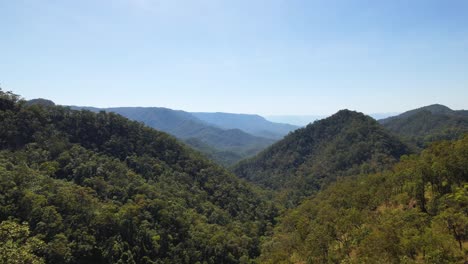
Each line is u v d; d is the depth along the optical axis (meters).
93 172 95.50
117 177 96.88
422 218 45.81
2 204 64.38
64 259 60.31
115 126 129.62
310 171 190.88
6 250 22.77
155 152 130.00
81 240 65.56
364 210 68.00
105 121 128.62
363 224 56.66
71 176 91.00
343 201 81.19
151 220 80.31
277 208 133.88
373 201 70.31
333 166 179.62
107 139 120.75
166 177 116.38
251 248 91.81
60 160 95.19
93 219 70.50
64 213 69.56
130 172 102.50
